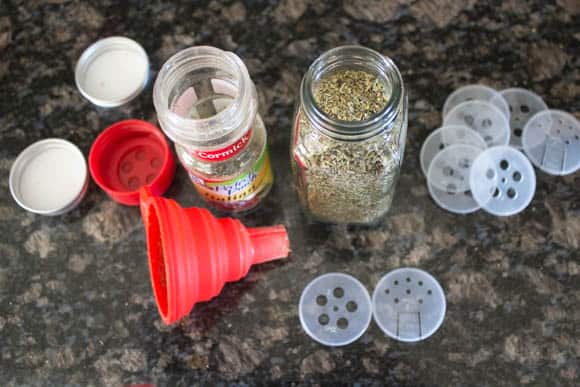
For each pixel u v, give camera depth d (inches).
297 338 30.1
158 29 34.9
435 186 32.0
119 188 32.2
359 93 25.7
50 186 32.7
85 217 32.4
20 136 33.8
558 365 29.3
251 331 30.3
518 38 34.0
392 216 31.7
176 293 24.8
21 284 31.5
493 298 30.3
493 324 29.9
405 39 34.1
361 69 25.9
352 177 26.5
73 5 35.4
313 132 25.4
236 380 29.6
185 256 25.0
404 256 31.1
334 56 25.2
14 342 30.7
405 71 33.6
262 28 34.6
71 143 33.1
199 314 30.6
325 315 30.3
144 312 30.8
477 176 32.0
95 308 31.0
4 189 33.0
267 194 32.4
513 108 33.0
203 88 27.6
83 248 31.9
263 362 29.8
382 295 30.5
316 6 34.8
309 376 29.5
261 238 29.3
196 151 25.5
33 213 32.5
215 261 26.4
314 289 30.7
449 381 29.2
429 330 29.9
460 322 30.0
